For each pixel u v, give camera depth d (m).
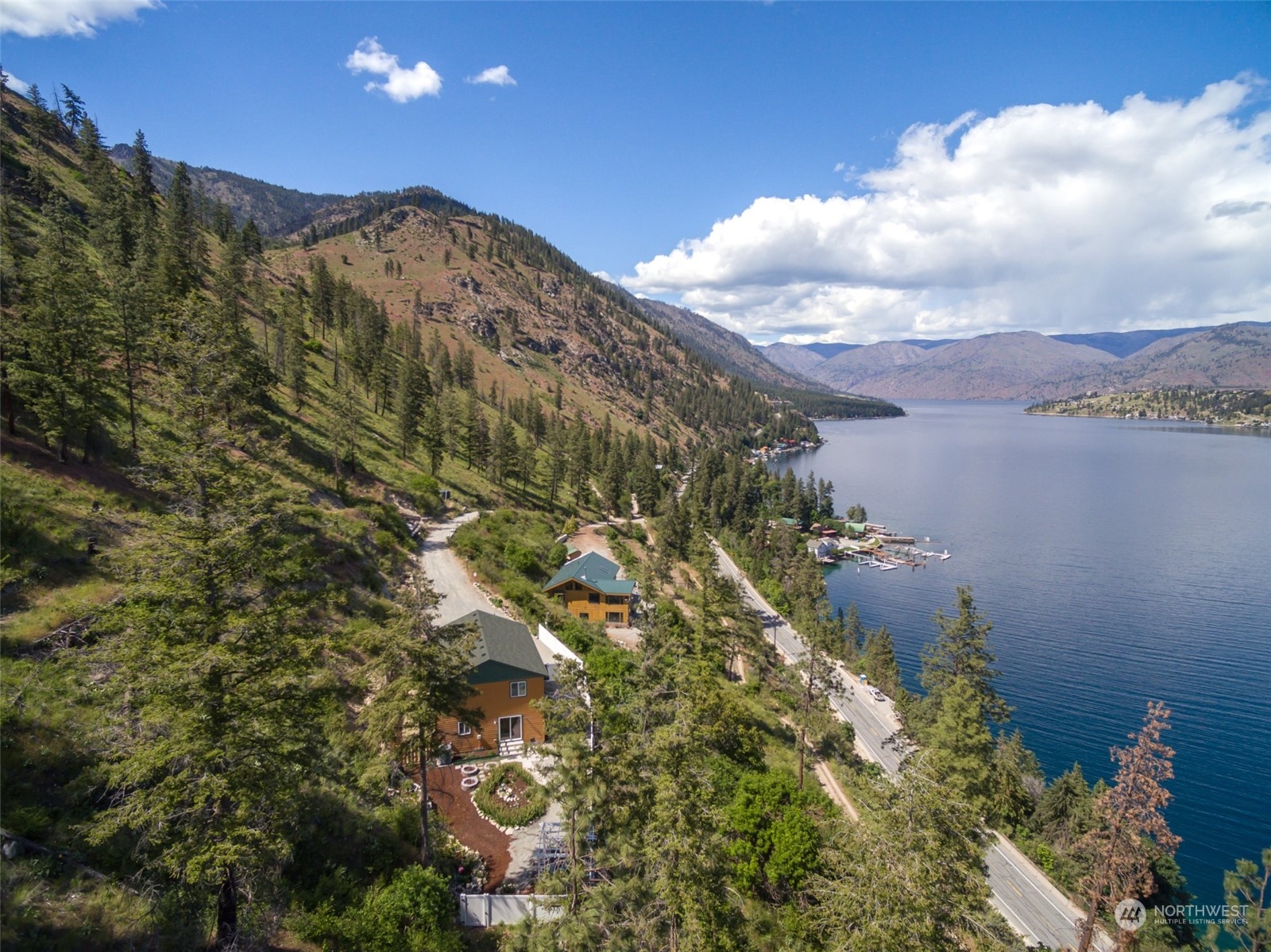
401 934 18.97
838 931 18.77
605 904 20.31
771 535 144.75
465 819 28.61
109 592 25.42
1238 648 88.19
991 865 43.34
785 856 27.72
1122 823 28.62
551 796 22.28
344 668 33.00
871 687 74.75
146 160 123.31
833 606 113.56
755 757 41.78
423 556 62.72
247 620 15.61
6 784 16.11
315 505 53.75
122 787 14.80
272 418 67.25
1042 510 182.88
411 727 22.31
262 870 17.92
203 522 15.41
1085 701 74.75
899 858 17.62
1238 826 54.06
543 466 139.88
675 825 19.27
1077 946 36.66
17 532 26.14
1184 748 65.31
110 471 35.81
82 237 77.56
